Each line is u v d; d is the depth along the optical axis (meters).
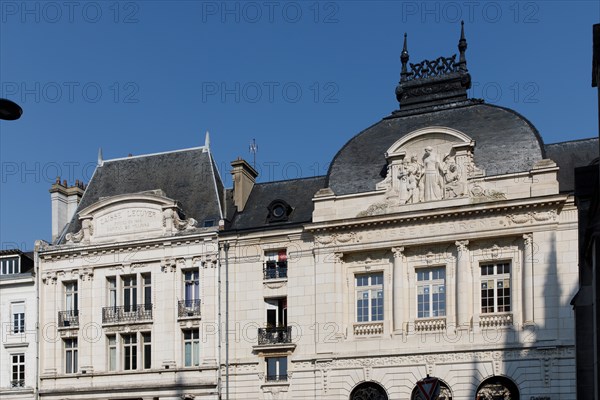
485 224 43.56
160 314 49.12
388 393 43.81
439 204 44.31
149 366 49.31
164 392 48.09
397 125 48.75
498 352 42.25
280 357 46.41
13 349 52.03
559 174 44.66
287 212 48.91
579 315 21.97
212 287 48.44
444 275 44.59
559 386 40.91
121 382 49.09
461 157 44.41
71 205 55.84
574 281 41.66
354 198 46.25
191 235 49.03
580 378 21.64
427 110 48.69
